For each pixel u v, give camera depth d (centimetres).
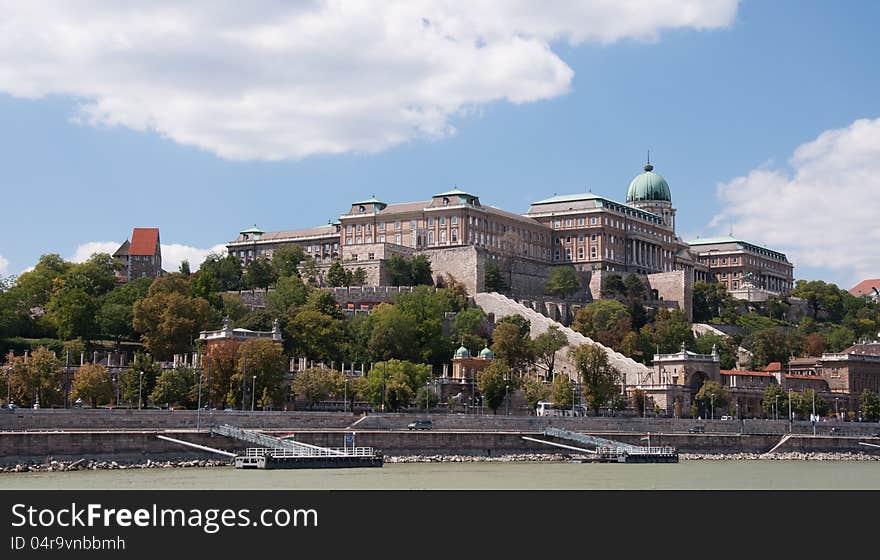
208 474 17688
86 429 19662
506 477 18462
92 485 15750
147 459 18962
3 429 19000
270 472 18250
